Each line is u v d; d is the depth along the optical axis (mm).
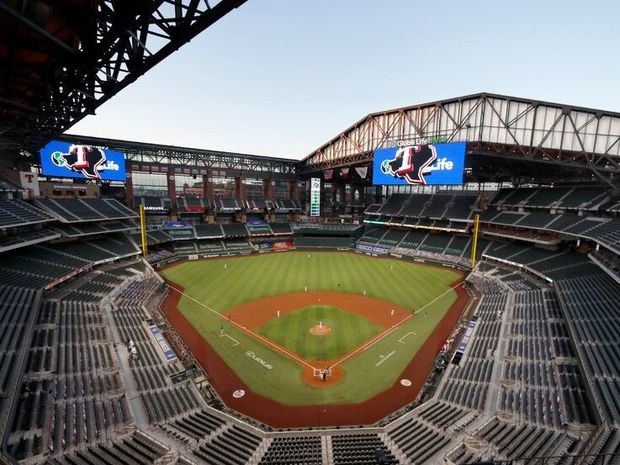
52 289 35750
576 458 14211
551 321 29141
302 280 50906
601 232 35969
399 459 17234
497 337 28656
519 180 64750
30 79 12156
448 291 45750
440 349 29562
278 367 26844
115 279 43062
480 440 17531
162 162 68438
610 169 43844
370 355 28703
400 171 57812
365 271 56719
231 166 77688
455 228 65125
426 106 56125
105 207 54688
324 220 89125
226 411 21875
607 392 18297
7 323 24391
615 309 26828
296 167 87625
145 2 7504
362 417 21562
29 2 7598
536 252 49469
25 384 20016
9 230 34844
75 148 52750
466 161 55500
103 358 24875
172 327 33406
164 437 18344
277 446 18547
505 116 47812
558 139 45188
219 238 74500
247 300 41750
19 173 43031
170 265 59125
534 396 20375
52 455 15320
